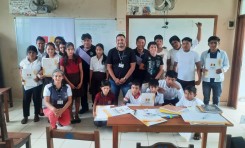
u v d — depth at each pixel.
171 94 2.91
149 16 3.83
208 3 3.78
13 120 3.30
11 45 4.12
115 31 3.97
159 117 1.79
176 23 3.85
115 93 3.19
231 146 1.59
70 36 4.02
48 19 3.98
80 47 3.65
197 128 1.68
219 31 3.87
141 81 3.21
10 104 3.94
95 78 3.46
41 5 3.81
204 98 3.30
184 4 3.80
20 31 4.05
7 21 4.03
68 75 3.18
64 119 2.90
